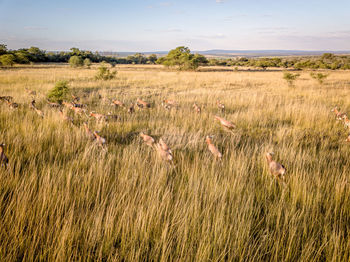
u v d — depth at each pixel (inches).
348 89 833.5
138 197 151.6
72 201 149.6
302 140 303.7
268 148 260.2
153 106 546.9
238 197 157.2
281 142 301.0
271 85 992.9
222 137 324.2
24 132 278.1
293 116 426.9
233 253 117.3
